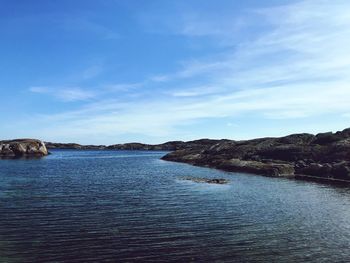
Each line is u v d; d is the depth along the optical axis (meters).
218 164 101.88
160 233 28.41
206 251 24.34
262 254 23.84
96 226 30.27
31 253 23.47
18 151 161.12
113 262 22.22
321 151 86.88
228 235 28.09
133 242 26.02
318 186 58.84
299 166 80.94
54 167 103.94
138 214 35.38
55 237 26.95
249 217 34.44
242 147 109.75
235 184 61.56
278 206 40.38
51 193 49.50
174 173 84.81
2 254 23.22
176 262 22.34
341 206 40.62
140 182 65.50
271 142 106.75
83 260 22.44
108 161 144.75
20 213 35.09
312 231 29.42
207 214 35.66
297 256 23.48
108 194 49.25
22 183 61.88
